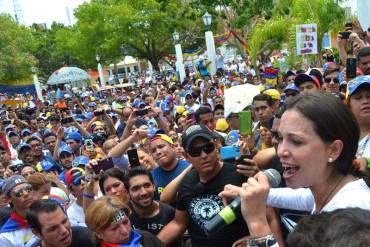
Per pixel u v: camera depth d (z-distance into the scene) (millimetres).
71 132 7551
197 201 2982
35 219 2988
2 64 36125
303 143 1518
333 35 14820
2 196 4457
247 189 1620
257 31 16328
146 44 41656
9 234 3689
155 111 7191
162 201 3553
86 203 3768
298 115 1531
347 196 1534
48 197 3893
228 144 3824
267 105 4578
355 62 4188
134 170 3434
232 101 5875
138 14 37531
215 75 17703
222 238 2797
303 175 1559
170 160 4109
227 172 2916
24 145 7371
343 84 5367
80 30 41406
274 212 2549
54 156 7336
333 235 913
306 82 4988
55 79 31938
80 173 4117
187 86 17359
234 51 34000
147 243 2928
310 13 13031
